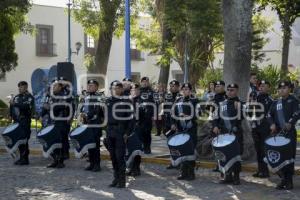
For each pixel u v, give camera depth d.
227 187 10.02
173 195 9.37
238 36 12.90
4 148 15.46
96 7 26.84
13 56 28.67
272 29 31.45
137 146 10.95
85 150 11.62
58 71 16.61
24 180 10.91
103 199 9.08
